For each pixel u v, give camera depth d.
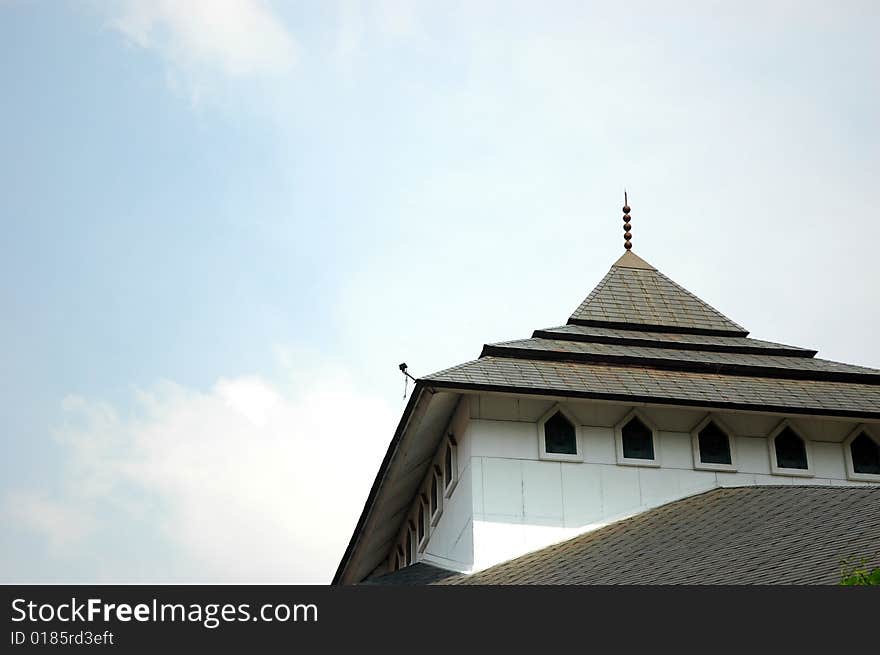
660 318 37.78
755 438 33.19
